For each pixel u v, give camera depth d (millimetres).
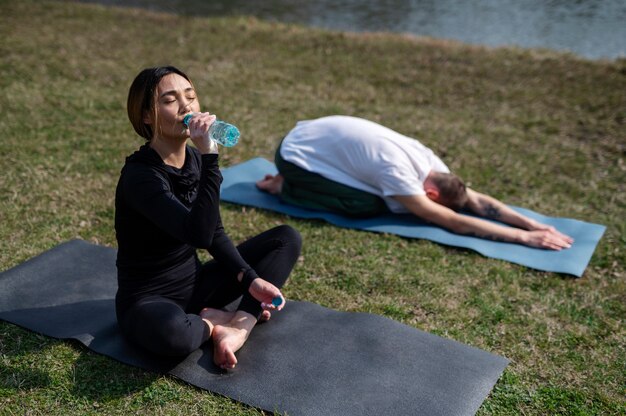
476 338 3117
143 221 2646
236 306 3221
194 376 2697
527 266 3816
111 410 2527
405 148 4289
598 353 3051
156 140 2645
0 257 3609
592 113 6859
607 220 4594
